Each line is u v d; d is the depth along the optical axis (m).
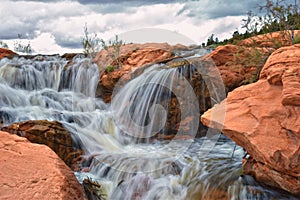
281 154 3.04
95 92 7.38
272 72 3.74
